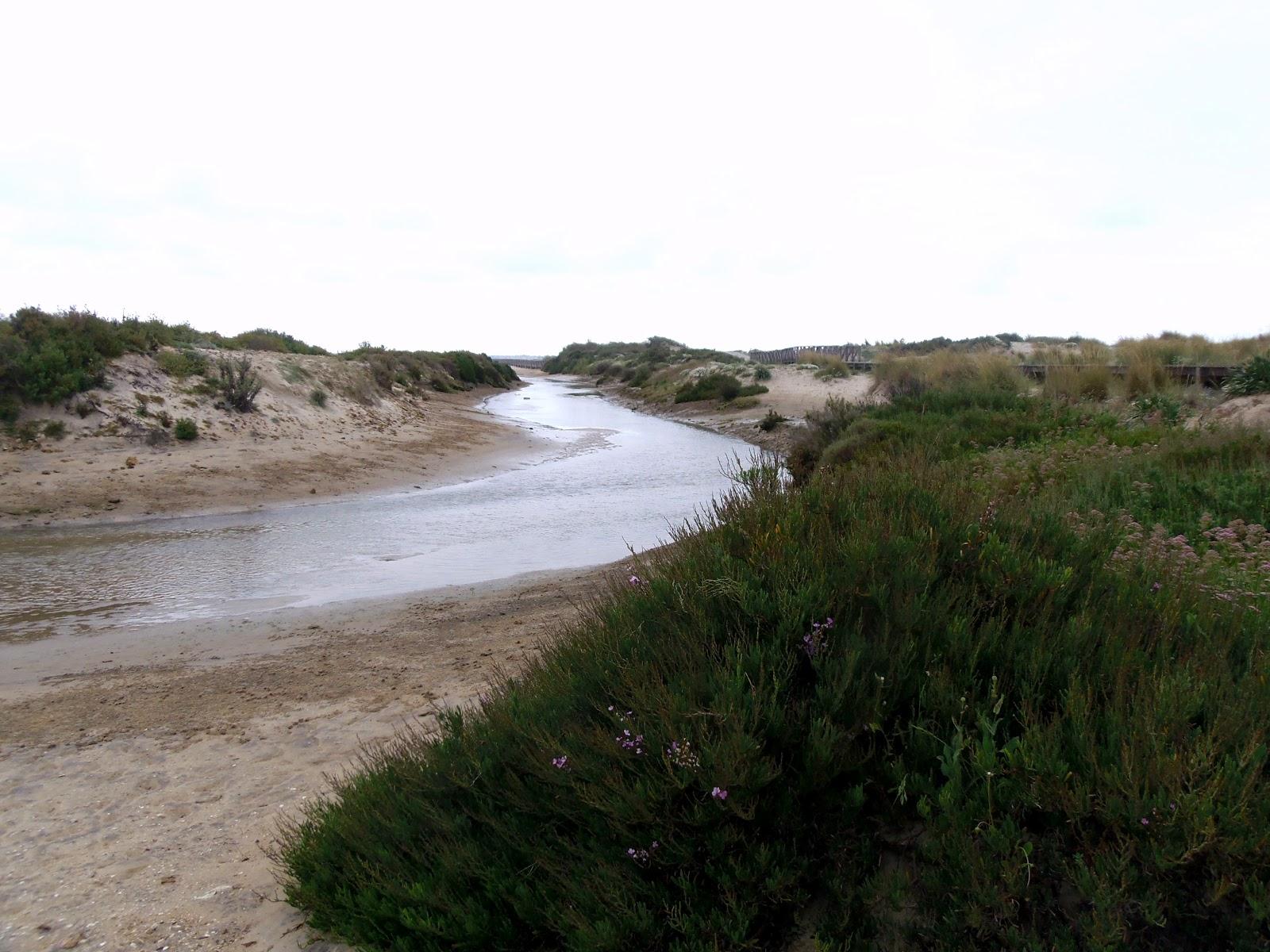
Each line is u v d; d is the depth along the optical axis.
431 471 19.45
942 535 3.48
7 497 13.70
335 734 5.07
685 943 2.18
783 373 42.91
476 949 2.40
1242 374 12.59
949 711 2.54
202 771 4.65
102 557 11.09
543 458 23.08
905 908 2.22
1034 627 2.88
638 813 2.41
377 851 2.78
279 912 3.10
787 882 2.25
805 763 2.47
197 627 7.95
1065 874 2.08
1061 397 14.45
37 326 18.00
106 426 16.86
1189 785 2.04
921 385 19.44
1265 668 2.58
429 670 6.19
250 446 18.20
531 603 8.16
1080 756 2.24
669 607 3.43
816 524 3.66
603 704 2.96
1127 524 5.67
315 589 9.45
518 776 2.87
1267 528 6.18
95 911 3.22
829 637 2.92
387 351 47.78
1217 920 1.95
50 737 5.27
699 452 23.89
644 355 77.94
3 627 8.02
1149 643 2.86
